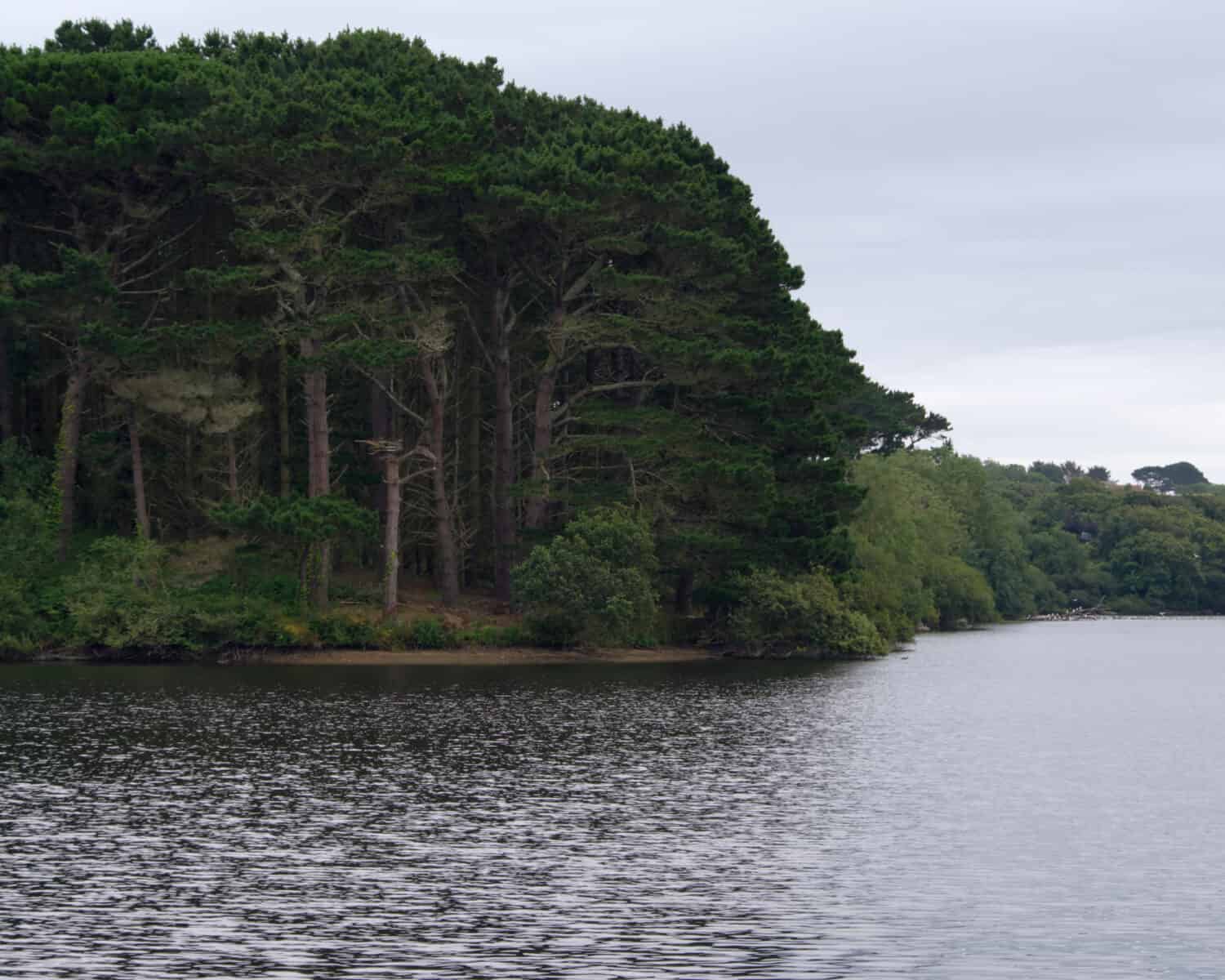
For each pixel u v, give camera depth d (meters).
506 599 90.62
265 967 23.36
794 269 97.12
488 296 91.88
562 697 62.41
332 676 70.75
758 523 89.75
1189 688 77.81
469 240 87.88
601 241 84.69
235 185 80.62
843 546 95.00
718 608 93.69
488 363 94.12
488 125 88.94
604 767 43.81
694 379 87.12
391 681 68.62
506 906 27.22
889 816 36.44
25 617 77.88
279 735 49.34
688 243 86.50
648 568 86.06
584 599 81.88
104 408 87.19
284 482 86.75
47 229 83.25
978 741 51.88
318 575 82.19
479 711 56.72
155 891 28.09
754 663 86.56
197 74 82.94
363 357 78.12
